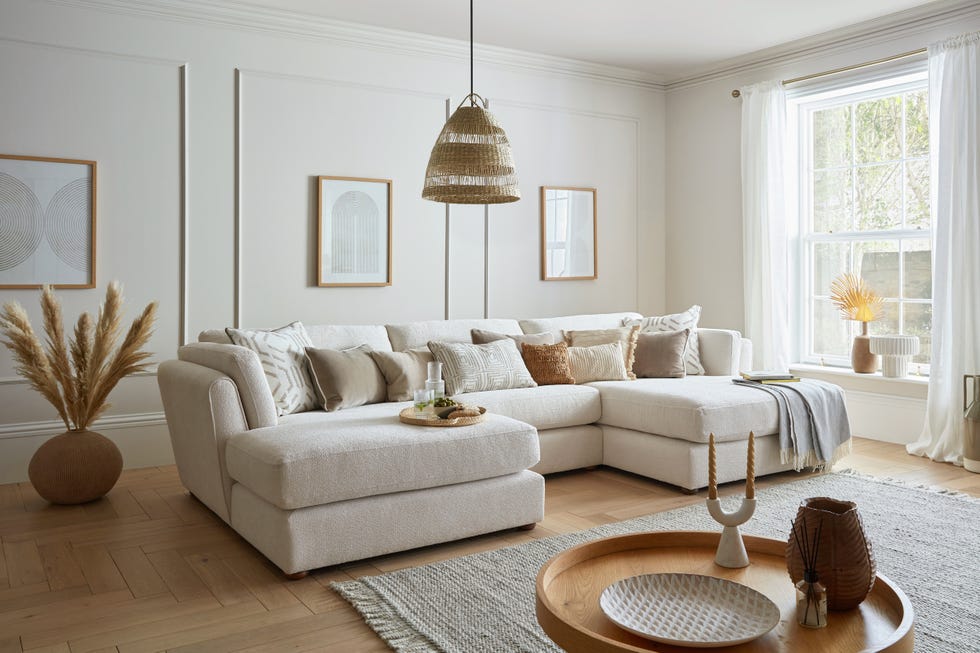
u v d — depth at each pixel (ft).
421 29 17.15
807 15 16.35
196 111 15.34
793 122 18.89
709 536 7.25
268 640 7.65
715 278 20.63
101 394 12.83
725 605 5.87
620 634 5.49
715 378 15.64
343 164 16.89
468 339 15.56
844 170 18.21
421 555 10.10
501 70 18.90
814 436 13.89
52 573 9.43
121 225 14.74
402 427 10.50
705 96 20.71
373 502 9.66
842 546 5.68
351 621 8.10
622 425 14.23
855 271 18.02
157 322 15.14
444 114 18.15
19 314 12.44
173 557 9.98
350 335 14.30
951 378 15.11
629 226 21.27
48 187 14.07
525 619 8.05
